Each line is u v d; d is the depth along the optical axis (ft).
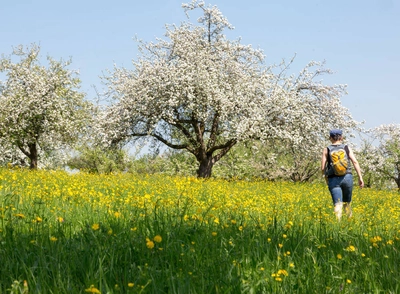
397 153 150.41
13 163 141.49
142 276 11.53
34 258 12.94
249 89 97.14
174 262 13.47
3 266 12.22
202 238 16.24
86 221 18.90
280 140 97.66
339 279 13.04
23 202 24.30
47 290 10.60
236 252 14.90
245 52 105.09
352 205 44.45
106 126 95.61
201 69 95.09
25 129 123.95
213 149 98.53
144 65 96.94
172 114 91.50
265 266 13.70
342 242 18.31
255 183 71.56
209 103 91.86
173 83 92.17
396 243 19.63
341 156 34.45
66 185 38.65
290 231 19.42
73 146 132.67
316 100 101.86
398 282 12.96
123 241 14.85
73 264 12.41
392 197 64.03
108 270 12.04
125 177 60.54
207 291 11.15
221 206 28.12
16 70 127.24
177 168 139.64
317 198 47.19
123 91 96.43
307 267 13.97
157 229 17.20
